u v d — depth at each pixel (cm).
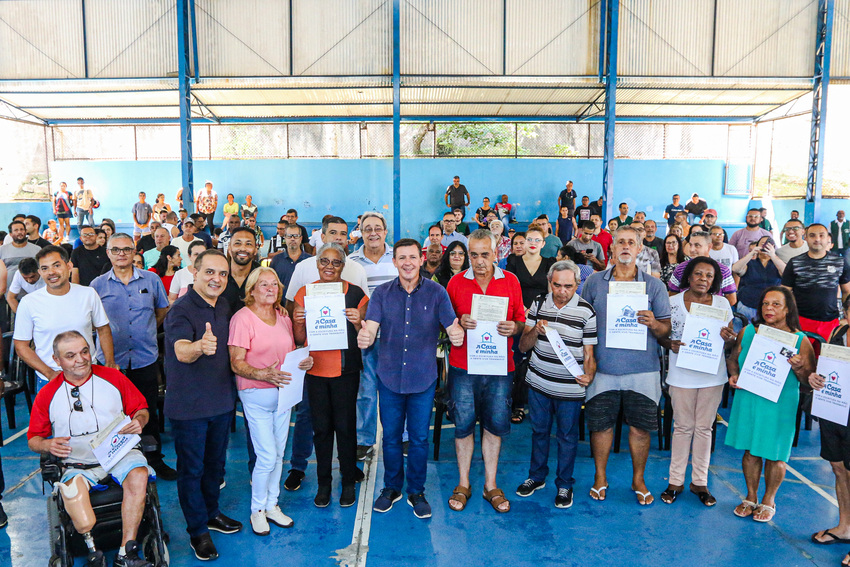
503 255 859
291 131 1947
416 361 388
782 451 376
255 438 366
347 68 1483
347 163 1922
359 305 404
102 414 340
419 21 1471
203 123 1923
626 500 421
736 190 1939
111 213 1938
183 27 1406
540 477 435
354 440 412
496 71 1491
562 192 1814
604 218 1477
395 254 383
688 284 412
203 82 1490
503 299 385
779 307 374
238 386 363
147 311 457
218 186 1923
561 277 390
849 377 342
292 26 1468
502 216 1812
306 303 376
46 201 1953
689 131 1961
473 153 2123
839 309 580
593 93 1603
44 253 397
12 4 1459
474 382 404
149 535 326
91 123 1923
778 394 366
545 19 1470
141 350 453
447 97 1664
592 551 355
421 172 1930
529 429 569
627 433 556
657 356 402
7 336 590
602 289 407
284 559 347
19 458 500
